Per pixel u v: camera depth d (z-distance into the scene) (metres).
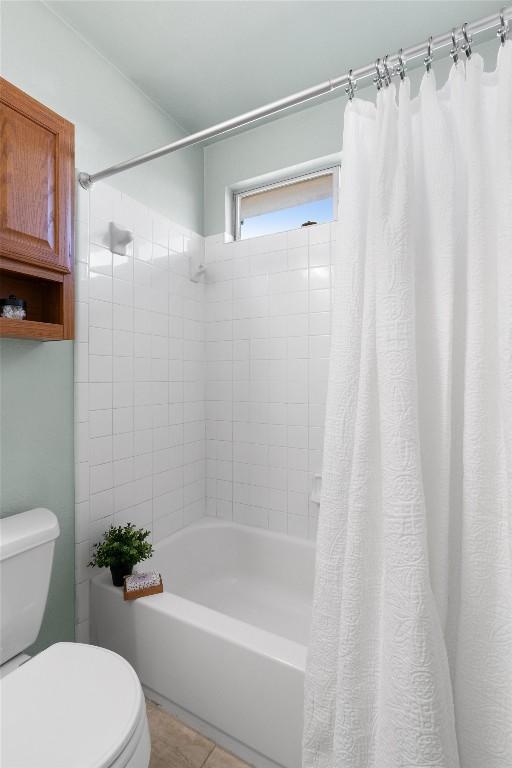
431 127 0.89
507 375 0.74
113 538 1.52
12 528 1.19
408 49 0.92
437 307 0.87
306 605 1.94
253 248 2.17
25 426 1.36
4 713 0.85
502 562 0.77
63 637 1.47
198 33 1.57
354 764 0.80
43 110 1.20
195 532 2.12
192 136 1.27
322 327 1.97
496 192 0.80
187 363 2.17
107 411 1.66
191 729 1.31
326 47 1.66
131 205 1.79
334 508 0.90
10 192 1.11
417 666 0.73
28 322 1.18
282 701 1.12
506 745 0.75
